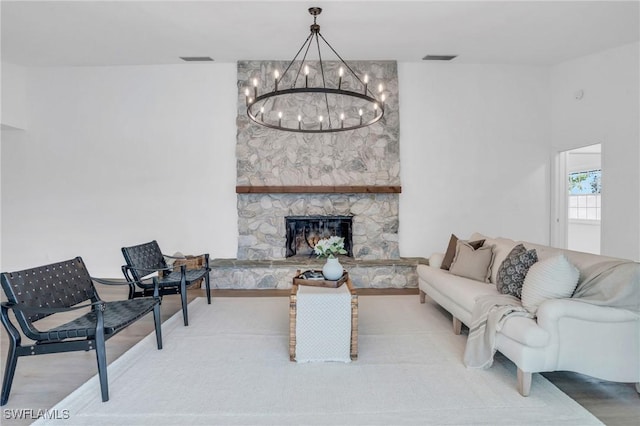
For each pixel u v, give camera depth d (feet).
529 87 16.56
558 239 16.58
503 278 8.66
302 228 16.92
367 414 6.12
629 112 13.04
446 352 8.64
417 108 16.37
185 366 7.89
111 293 14.46
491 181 16.60
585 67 14.84
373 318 11.18
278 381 7.25
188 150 16.35
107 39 13.25
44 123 16.47
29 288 6.88
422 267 12.48
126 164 16.44
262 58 15.47
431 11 11.25
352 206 16.07
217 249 16.43
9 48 14.02
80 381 7.33
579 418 5.98
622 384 7.22
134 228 16.53
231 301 13.16
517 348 6.70
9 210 16.74
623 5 10.78
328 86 15.93
